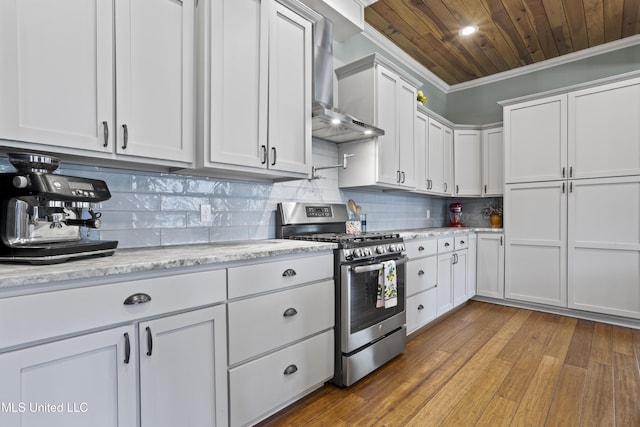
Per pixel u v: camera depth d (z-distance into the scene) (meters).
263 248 1.66
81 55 1.26
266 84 1.86
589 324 3.09
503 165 3.75
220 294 1.40
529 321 3.20
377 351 2.17
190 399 1.30
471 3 2.81
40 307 0.95
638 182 2.94
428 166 3.65
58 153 1.25
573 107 3.27
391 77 2.95
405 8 2.89
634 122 2.96
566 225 3.30
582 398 1.86
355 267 2.02
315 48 2.48
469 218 4.57
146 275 1.18
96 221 1.30
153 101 1.46
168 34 1.51
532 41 3.44
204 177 2.00
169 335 1.23
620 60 3.46
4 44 1.09
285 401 1.68
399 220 3.79
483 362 2.32
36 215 1.18
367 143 2.81
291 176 2.09
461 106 4.63
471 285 3.80
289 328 1.70
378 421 1.67
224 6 1.67
